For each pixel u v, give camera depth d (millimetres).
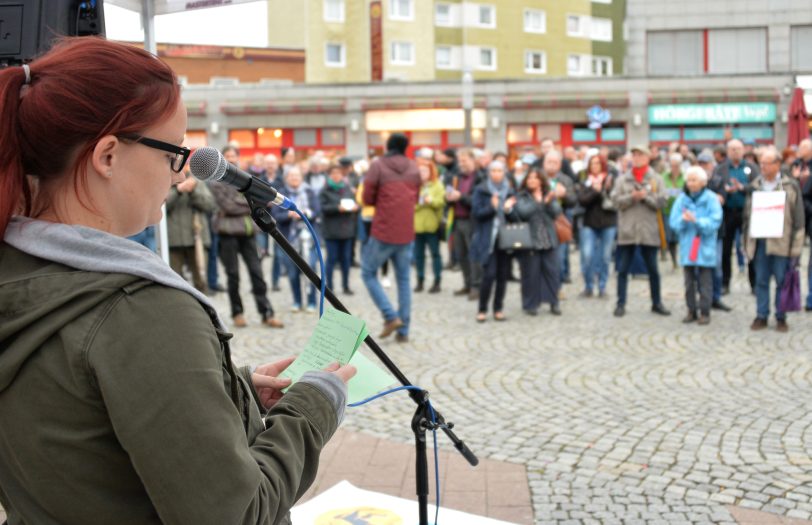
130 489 1156
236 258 8227
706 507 3613
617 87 29359
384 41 34812
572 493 3783
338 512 3158
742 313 8688
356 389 1709
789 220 7480
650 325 8164
